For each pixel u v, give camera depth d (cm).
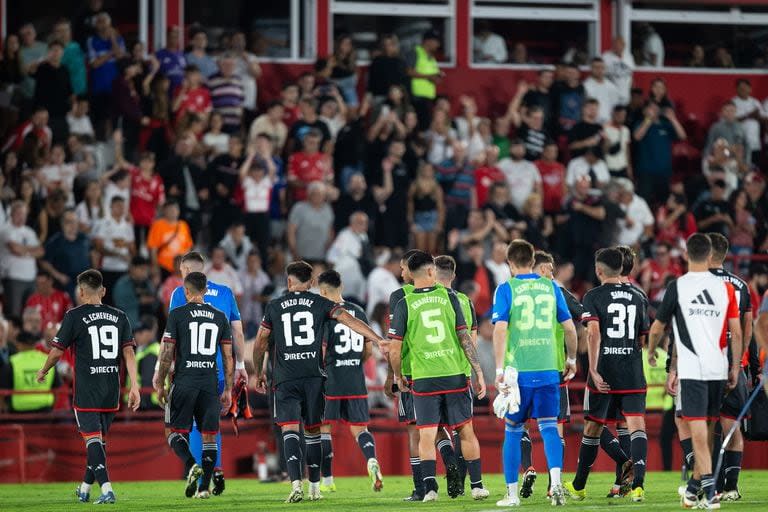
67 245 7019
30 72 7575
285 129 7944
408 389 4147
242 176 7569
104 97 7756
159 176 7450
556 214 8106
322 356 4094
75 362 4200
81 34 7875
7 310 6906
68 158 7388
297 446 4075
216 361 4162
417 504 3953
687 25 9556
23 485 5803
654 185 8562
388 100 8069
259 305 7250
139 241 7450
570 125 8431
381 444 6506
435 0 9106
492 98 9131
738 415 3834
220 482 4428
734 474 3903
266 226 7588
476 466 4016
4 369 6094
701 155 9331
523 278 3697
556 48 9362
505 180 7994
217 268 7056
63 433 6172
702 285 3512
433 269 3897
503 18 9250
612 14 9425
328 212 7519
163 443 6275
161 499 4503
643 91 9381
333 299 4525
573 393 6738
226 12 8750
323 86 8106
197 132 7675
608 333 3959
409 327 3866
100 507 4103
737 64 9644
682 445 3944
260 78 8731
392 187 7725
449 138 8012
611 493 4212
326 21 8919
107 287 7138
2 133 7488
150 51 8600
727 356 3569
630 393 3956
